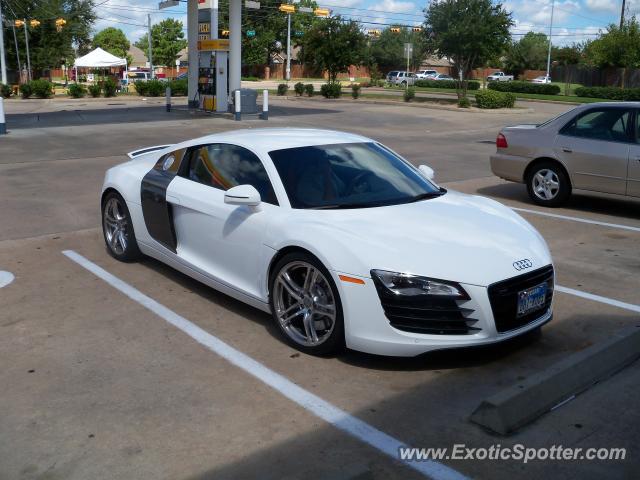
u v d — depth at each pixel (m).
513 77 83.00
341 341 4.19
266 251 4.59
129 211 6.18
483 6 32.03
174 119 22.31
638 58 52.84
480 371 4.16
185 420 3.57
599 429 3.52
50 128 19.06
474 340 3.96
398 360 4.31
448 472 3.13
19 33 54.50
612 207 9.42
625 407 3.74
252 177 5.02
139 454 3.25
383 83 61.34
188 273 5.55
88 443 3.35
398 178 5.25
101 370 4.17
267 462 3.18
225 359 4.34
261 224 4.66
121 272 6.18
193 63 25.91
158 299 5.46
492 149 16.00
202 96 25.06
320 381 4.03
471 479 3.08
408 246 4.12
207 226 5.17
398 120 23.88
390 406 3.73
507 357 4.36
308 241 4.25
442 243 4.19
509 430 3.46
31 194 9.71
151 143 15.69
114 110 27.36
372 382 4.02
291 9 35.31
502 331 4.07
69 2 59.06
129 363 4.27
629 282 6.04
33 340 4.64
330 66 40.62
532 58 80.56
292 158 5.02
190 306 5.31
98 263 6.46
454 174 12.23
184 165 5.70
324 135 5.62
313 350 4.35
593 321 5.03
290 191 4.75
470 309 3.94
